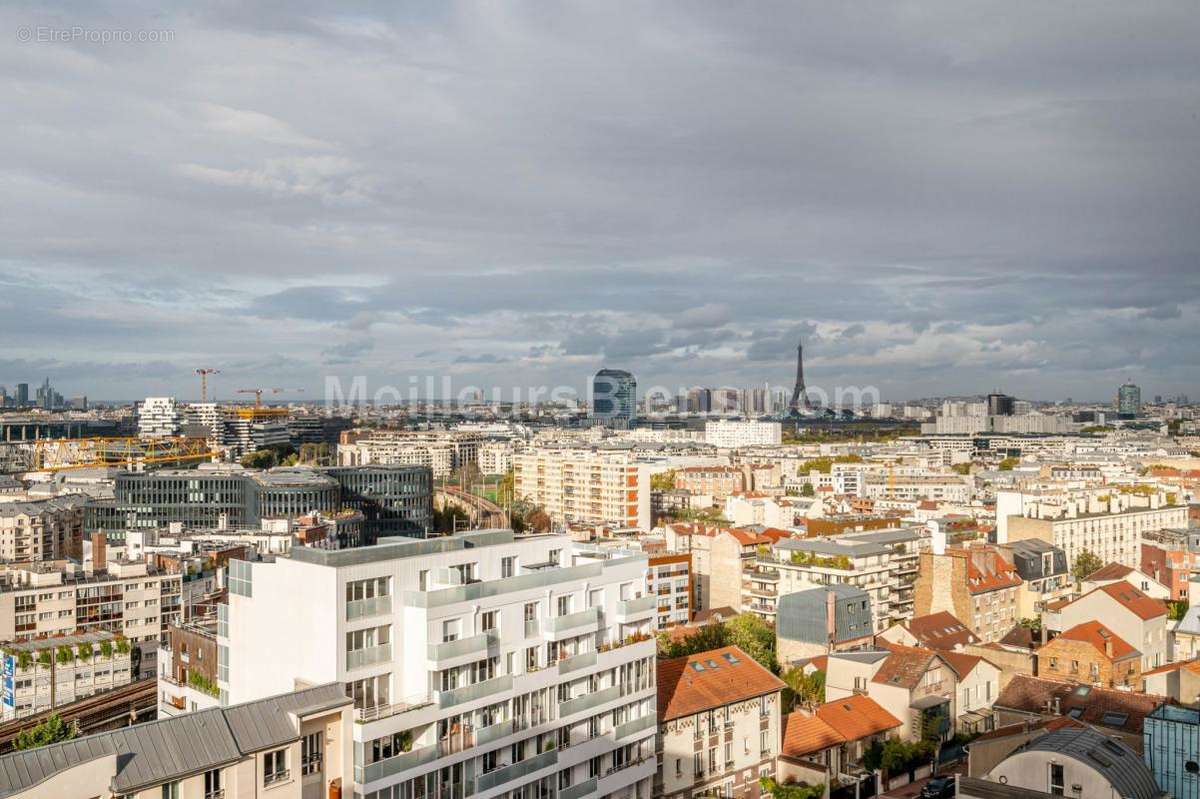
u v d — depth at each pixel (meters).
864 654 190.75
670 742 146.00
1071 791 108.38
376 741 109.50
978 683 190.75
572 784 130.88
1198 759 111.31
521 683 124.88
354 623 112.69
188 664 160.38
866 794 166.25
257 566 118.88
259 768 99.38
